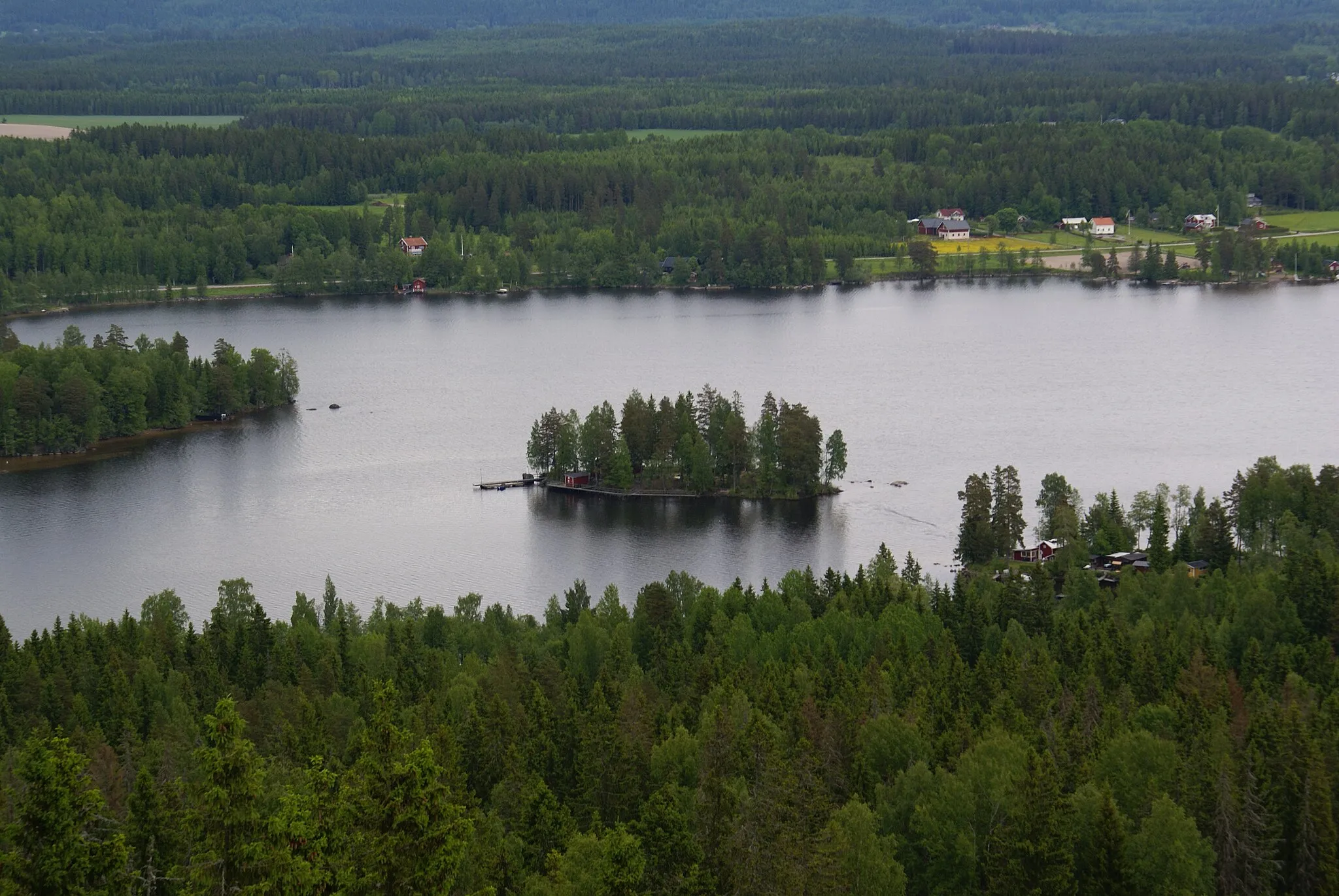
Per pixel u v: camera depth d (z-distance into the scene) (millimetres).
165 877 127250
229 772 123688
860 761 181875
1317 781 169625
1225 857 163250
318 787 134125
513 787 181125
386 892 123250
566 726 194000
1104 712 197250
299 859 123062
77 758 121250
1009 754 172375
